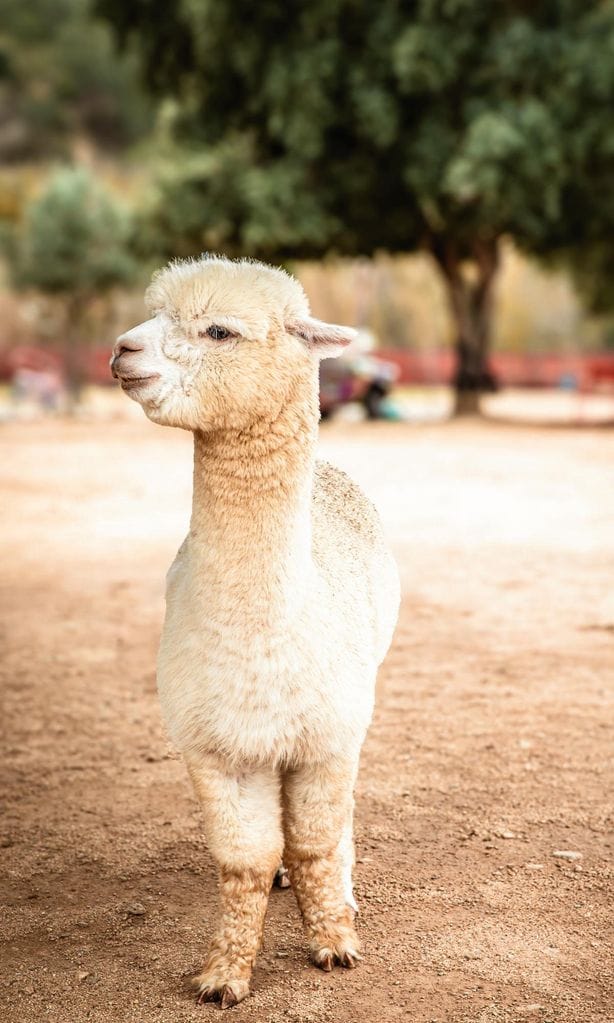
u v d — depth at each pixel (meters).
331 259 27.38
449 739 5.72
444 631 7.75
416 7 22.78
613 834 4.66
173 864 4.55
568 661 6.99
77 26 83.06
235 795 3.51
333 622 3.53
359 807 4.96
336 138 24.66
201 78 25.52
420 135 23.25
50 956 3.88
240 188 24.38
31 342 52.00
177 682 3.45
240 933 3.57
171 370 3.35
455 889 4.23
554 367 49.84
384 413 26.12
